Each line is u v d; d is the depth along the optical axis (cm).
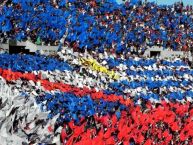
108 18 4516
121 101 1970
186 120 2089
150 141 1512
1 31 3061
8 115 516
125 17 4756
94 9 4466
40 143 555
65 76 2492
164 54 4922
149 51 4781
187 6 5650
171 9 5447
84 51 3853
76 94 1816
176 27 5281
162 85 3456
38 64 2419
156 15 5191
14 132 516
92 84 2658
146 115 1691
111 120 1388
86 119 1311
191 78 4125
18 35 3139
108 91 2445
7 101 559
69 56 3294
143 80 3500
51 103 1373
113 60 3812
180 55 5044
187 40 5266
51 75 2339
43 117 582
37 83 1820
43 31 3441
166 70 4128
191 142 1947
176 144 1873
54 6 3819
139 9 5069
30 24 3359
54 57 3111
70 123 985
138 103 2216
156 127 1744
